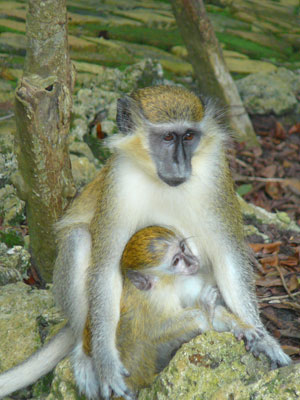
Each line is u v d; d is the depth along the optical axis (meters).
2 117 13.26
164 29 19.47
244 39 20.08
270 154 15.59
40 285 10.34
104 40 18.00
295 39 20.30
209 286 8.13
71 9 20.09
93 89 13.85
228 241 8.09
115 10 20.45
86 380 7.82
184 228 8.38
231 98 15.48
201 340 7.20
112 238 8.02
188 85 16.77
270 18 21.52
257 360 7.52
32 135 8.39
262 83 17.17
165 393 6.99
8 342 8.83
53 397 7.96
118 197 8.02
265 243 11.70
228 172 8.34
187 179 7.80
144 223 8.45
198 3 14.77
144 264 8.01
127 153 8.05
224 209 8.09
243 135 15.62
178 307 8.06
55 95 8.36
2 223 11.27
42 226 9.37
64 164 9.03
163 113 7.85
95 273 8.02
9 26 17.55
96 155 13.29
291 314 9.98
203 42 15.07
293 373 6.41
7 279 9.88
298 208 13.65
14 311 9.12
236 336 7.52
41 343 8.91
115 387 7.66
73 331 8.45
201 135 7.97
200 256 8.45
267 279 10.77
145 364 7.96
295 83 17.73
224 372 7.09
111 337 7.87
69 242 8.48
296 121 17.11
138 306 8.08
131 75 14.57
